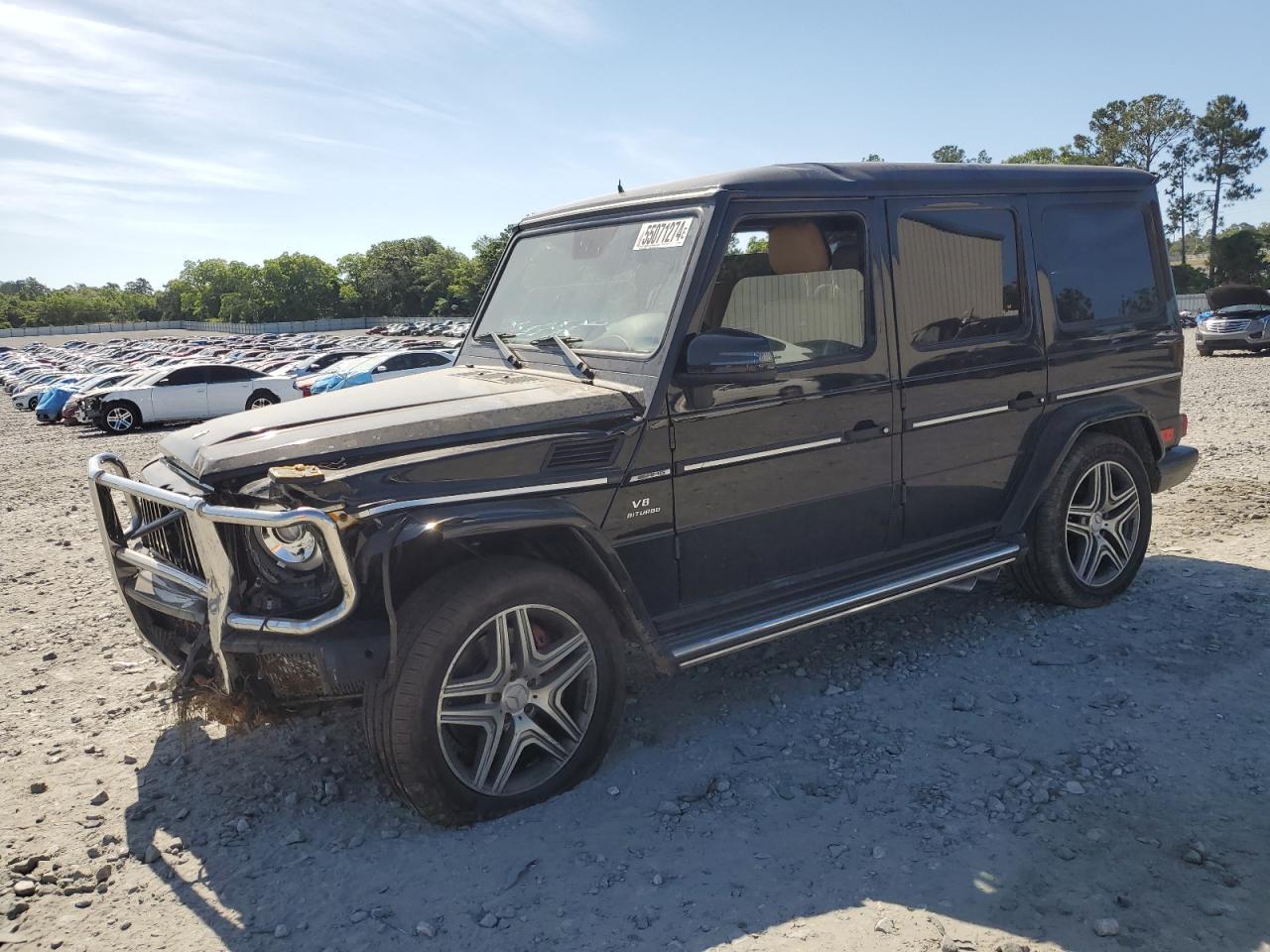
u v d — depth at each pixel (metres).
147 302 186.12
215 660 3.24
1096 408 4.96
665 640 3.64
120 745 4.07
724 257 3.68
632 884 2.93
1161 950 2.52
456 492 3.15
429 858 3.11
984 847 3.03
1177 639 4.61
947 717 3.96
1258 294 22.67
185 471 3.43
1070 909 2.71
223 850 3.22
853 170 4.14
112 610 6.02
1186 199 107.69
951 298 4.42
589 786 3.51
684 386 3.60
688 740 3.86
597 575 3.46
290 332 127.25
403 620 3.11
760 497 3.88
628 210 4.03
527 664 3.32
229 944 2.74
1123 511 5.20
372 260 149.75
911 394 4.28
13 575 7.08
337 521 2.90
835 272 4.02
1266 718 3.79
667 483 3.62
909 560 4.46
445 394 3.68
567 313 4.13
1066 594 4.98
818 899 2.81
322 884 3.00
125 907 2.93
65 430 22.19
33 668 5.01
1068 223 4.94
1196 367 19.97
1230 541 6.15
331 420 3.38
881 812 3.27
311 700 3.22
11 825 3.42
